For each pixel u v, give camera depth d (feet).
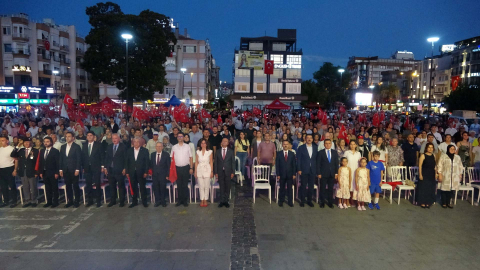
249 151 36.63
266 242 19.10
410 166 30.04
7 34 133.80
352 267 16.14
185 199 26.12
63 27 161.38
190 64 193.06
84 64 94.79
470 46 174.09
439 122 63.21
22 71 134.41
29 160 25.66
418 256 17.34
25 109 96.99
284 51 190.29
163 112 81.00
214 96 296.51
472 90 118.32
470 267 16.17
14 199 26.18
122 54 92.22
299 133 36.58
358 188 24.99
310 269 15.94
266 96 189.57
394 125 58.85
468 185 27.14
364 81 351.05
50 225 21.77
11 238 19.65
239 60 187.32
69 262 16.61
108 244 18.76
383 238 19.71
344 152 27.84
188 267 16.10
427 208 25.72
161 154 25.82
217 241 19.22
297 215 23.95
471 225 21.94
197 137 36.32
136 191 26.09
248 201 27.53
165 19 101.81
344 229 21.17
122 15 93.66
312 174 25.84
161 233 20.39
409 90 247.09
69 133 25.40
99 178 25.82
